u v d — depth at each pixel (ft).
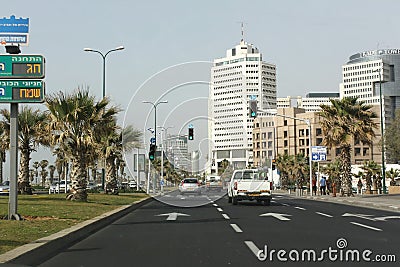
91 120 96.73
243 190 102.06
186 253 38.37
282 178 278.26
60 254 38.50
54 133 96.32
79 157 97.14
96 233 52.54
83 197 97.25
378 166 223.30
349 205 104.94
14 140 56.59
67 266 33.50
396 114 176.96
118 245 43.21
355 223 62.03
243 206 99.66
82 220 59.52
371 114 144.25
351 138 143.54
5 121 126.11
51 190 187.73
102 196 122.31
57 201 92.27
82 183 97.25
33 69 56.44
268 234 50.26
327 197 138.51
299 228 56.03
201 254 37.76
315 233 51.03
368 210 88.12
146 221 66.54
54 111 95.45
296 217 71.51
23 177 127.34
